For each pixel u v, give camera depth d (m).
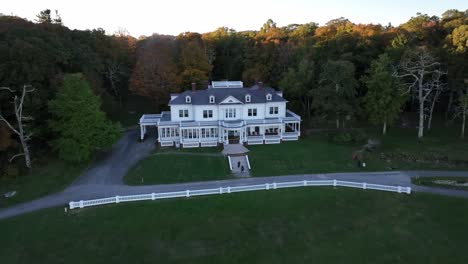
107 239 27.75
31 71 41.75
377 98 53.22
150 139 54.84
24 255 25.89
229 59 85.56
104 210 32.16
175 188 37.19
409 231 28.33
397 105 52.59
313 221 30.16
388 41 67.31
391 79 52.12
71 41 55.38
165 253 26.17
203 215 31.20
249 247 26.83
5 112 42.19
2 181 38.16
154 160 44.94
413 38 65.81
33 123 43.59
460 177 38.50
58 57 46.94
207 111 53.56
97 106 44.56
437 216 30.36
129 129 61.72
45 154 44.66
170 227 29.38
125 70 75.25
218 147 50.19
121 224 29.77
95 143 43.19
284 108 55.56
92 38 67.00
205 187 37.31
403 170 41.19
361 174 40.22
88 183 38.78
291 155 46.22
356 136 51.88
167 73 64.75
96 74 57.31
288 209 32.09
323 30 81.69
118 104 71.50
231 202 33.41
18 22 50.94
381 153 46.19
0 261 25.19
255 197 34.41
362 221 29.98
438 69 57.50
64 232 28.69
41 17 62.59
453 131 55.12
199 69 69.94
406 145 49.06
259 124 52.97
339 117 59.44
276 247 26.80
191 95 54.41
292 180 38.94
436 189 35.56
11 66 41.25
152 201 33.84
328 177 39.56
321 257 25.52
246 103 53.97
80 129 41.56
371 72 54.22
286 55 69.69
